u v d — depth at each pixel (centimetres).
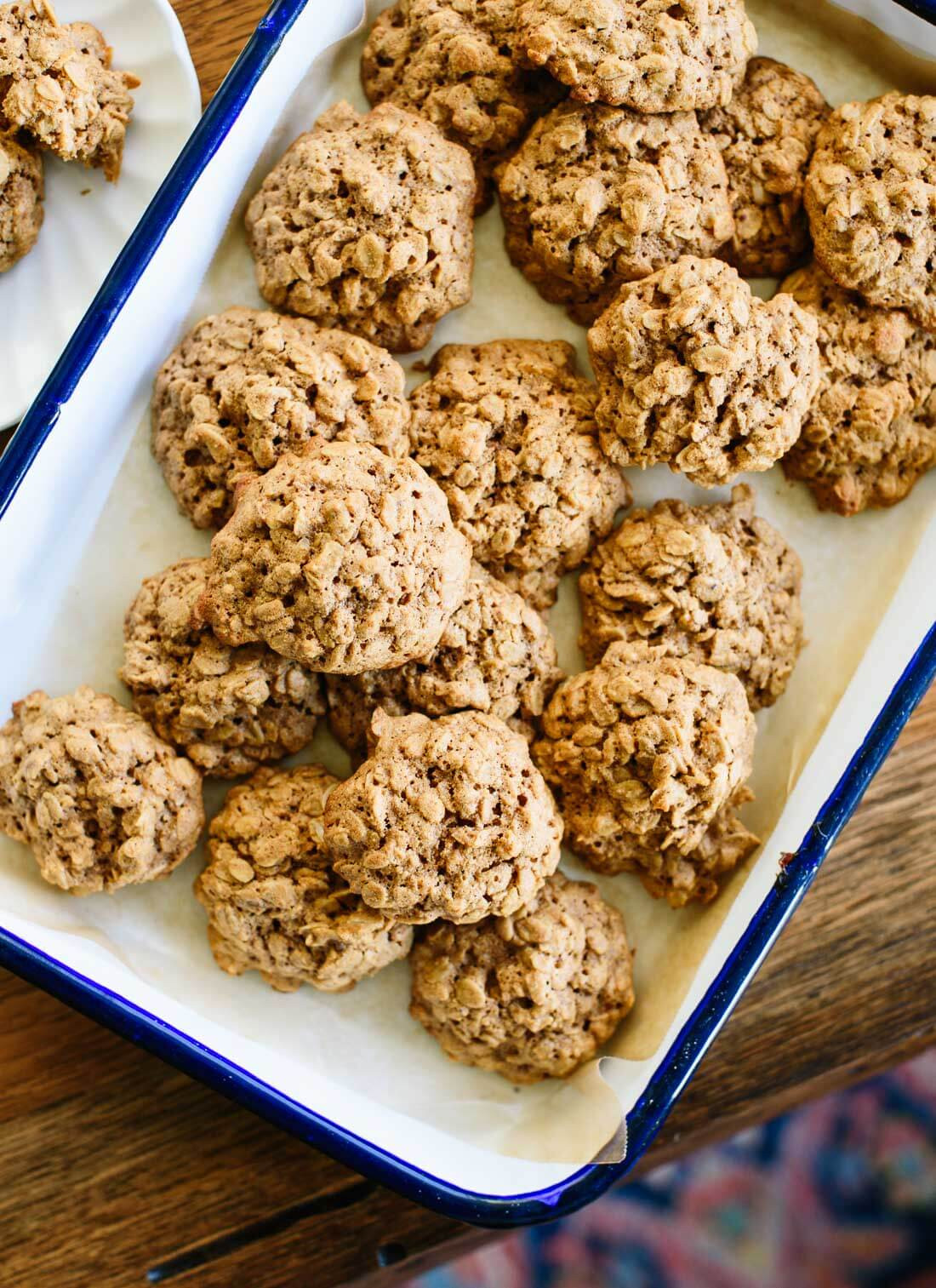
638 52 67
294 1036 69
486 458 68
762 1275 87
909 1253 87
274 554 65
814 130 70
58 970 65
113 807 66
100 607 70
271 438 67
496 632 68
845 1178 87
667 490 71
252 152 68
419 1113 69
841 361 69
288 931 67
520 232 70
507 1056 69
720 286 67
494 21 68
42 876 68
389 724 67
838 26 70
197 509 69
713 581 68
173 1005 67
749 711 69
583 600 70
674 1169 87
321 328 69
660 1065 68
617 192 68
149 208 66
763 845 70
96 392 67
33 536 67
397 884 65
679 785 67
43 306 72
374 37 70
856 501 70
